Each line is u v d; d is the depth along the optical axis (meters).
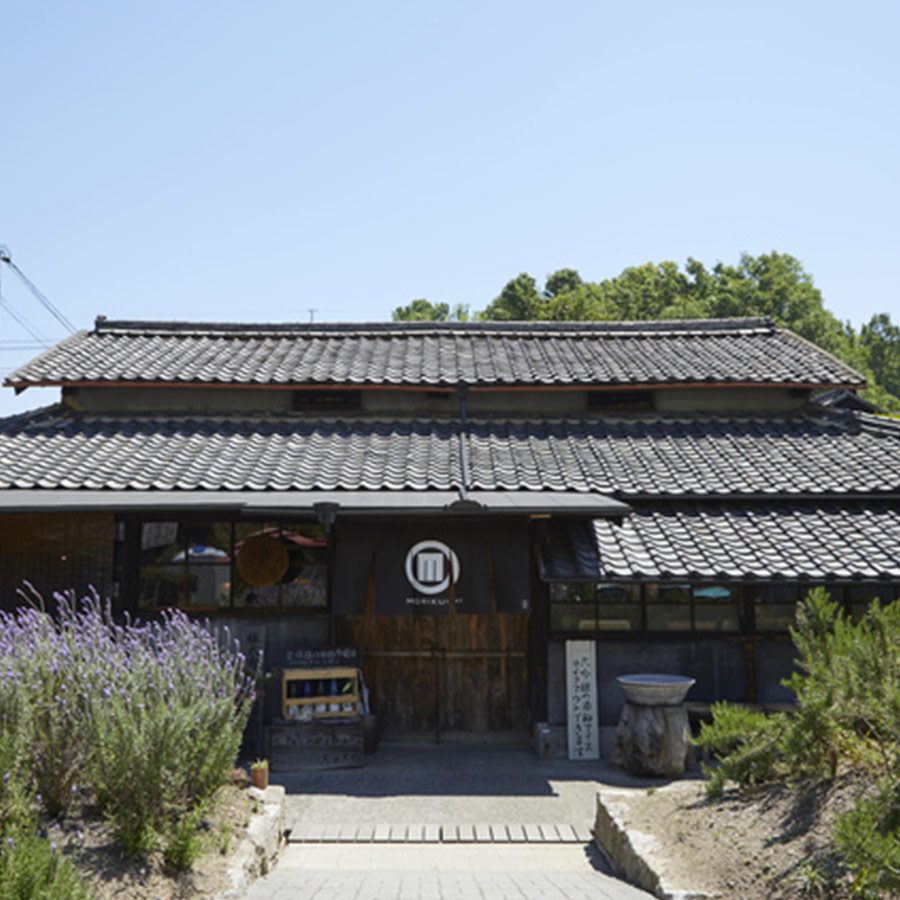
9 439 11.93
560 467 11.49
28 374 12.83
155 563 10.58
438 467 11.31
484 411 13.52
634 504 11.08
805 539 10.18
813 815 5.45
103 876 4.73
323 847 7.07
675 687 9.20
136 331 15.30
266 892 5.20
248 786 7.18
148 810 5.24
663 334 15.77
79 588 10.38
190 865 5.11
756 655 10.18
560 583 10.20
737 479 11.11
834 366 13.63
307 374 13.10
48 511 9.29
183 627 7.80
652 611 10.30
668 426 13.16
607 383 12.95
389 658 10.90
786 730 6.29
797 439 12.54
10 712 5.18
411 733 10.80
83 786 5.67
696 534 10.35
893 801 4.69
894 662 5.86
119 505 9.35
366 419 13.21
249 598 10.59
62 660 5.99
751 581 9.37
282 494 10.23
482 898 5.04
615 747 9.51
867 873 4.21
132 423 12.69
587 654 10.16
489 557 9.78
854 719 6.10
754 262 58.94
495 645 10.91
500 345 15.17
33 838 4.16
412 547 9.77
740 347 15.01
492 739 10.77
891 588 10.17
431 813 8.03
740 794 6.42
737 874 5.08
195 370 13.20
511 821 7.81
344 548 9.77
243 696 7.69
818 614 6.77
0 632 6.52
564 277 56.97
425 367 13.62
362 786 8.89
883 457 11.76
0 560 10.37
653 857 5.58
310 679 9.95
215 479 10.62
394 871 6.22
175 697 5.79
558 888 5.42
